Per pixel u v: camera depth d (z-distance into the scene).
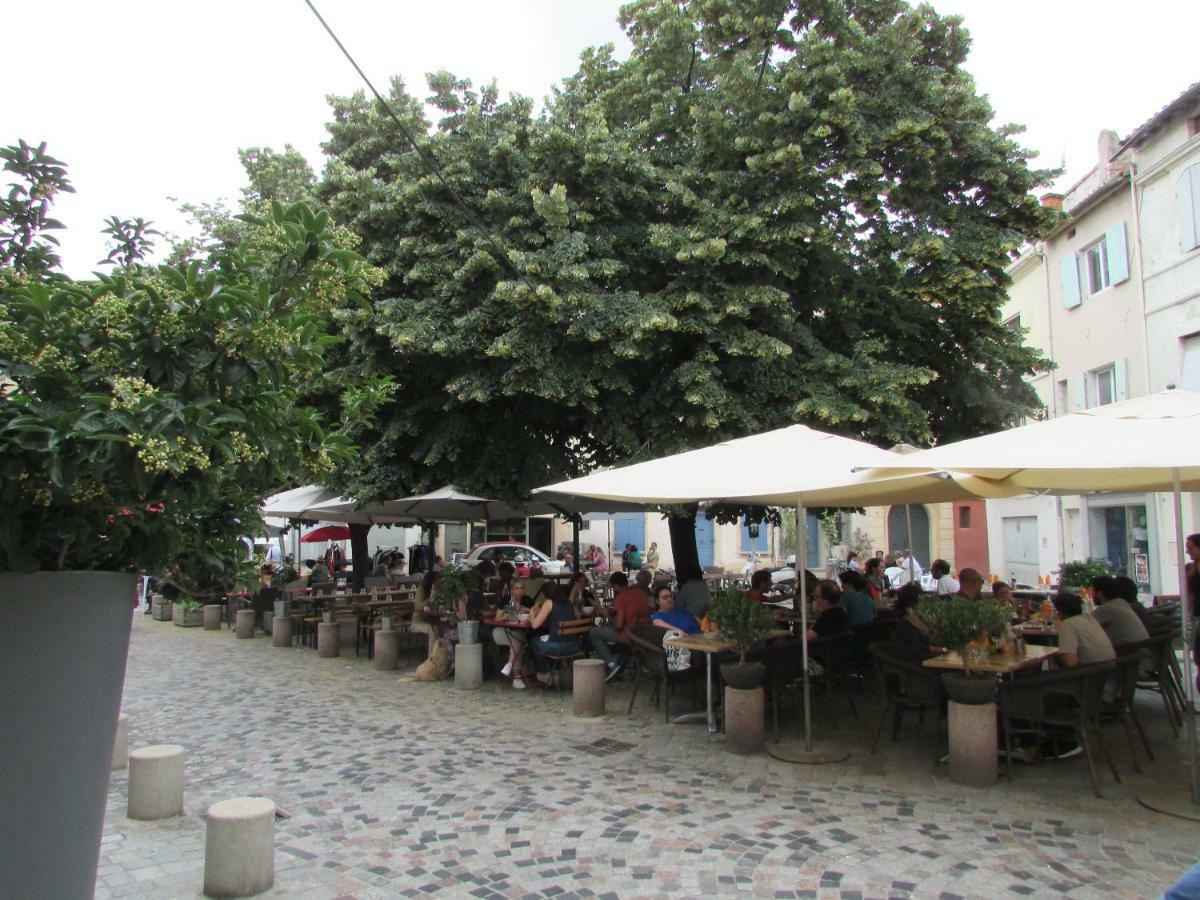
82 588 2.91
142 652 14.63
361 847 5.32
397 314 10.23
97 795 3.00
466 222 10.75
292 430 3.21
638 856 5.11
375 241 10.95
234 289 2.76
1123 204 18.88
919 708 7.56
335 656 13.85
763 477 6.66
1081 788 6.34
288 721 9.01
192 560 3.37
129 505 2.86
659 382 10.80
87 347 2.71
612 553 37.00
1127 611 8.02
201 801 6.30
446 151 11.05
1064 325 21.50
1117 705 6.85
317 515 15.50
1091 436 5.28
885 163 11.04
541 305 9.77
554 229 10.17
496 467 11.58
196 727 8.78
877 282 11.88
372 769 7.09
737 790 6.40
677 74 12.76
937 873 4.80
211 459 2.83
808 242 10.48
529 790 6.45
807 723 7.46
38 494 2.62
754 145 10.44
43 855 2.80
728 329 10.34
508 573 14.48
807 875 4.80
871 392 10.30
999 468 4.97
